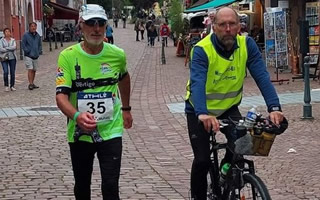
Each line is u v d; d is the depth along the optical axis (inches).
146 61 1177.4
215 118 185.5
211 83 195.6
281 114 178.9
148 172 308.0
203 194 204.8
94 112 192.7
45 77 865.5
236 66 195.5
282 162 322.0
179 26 1338.6
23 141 392.5
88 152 197.3
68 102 187.8
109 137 193.5
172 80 799.7
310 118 447.2
